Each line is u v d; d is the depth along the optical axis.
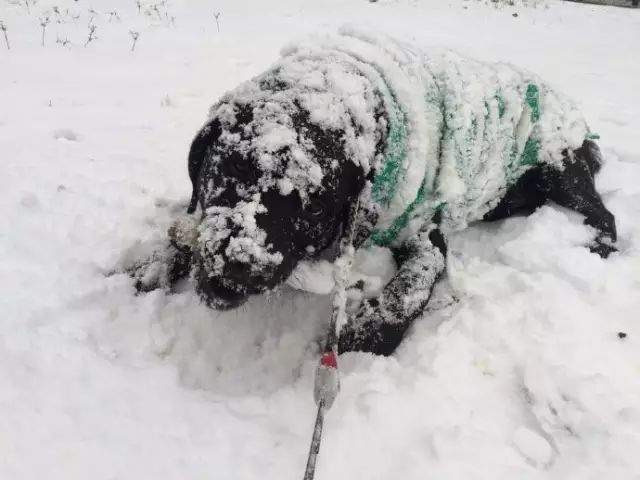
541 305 0.86
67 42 1.86
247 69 1.77
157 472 0.58
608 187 1.23
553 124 1.03
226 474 0.59
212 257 0.61
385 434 0.65
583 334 0.81
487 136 0.92
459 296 0.90
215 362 0.74
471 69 0.94
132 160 1.16
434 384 0.72
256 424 0.65
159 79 1.64
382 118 0.75
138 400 0.65
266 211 0.62
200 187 0.71
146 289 0.83
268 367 0.75
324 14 2.74
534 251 0.97
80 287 0.80
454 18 3.02
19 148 1.15
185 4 2.68
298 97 0.67
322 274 0.73
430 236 0.91
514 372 0.76
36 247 0.86
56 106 1.38
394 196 0.80
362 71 0.77
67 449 0.58
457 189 0.87
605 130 1.55
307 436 0.64
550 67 2.13
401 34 2.43
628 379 0.74
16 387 0.64
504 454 0.64
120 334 0.74
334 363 0.62
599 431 0.65
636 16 3.50
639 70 2.19
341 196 0.68
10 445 0.58
